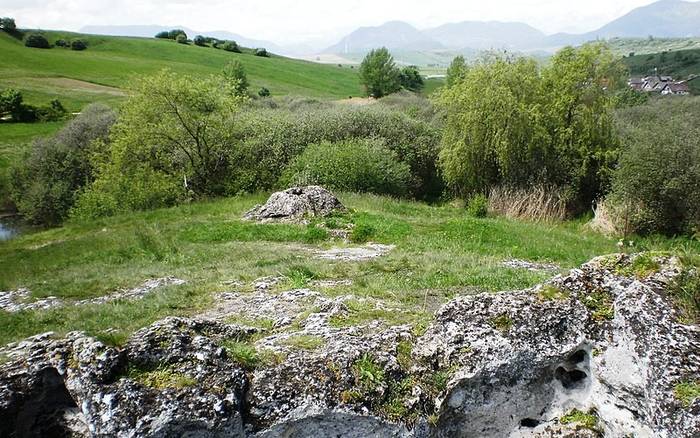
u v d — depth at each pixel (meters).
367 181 28.72
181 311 9.90
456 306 6.61
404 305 9.18
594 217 25.27
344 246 16.17
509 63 29.78
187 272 13.49
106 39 120.62
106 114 46.38
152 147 33.41
